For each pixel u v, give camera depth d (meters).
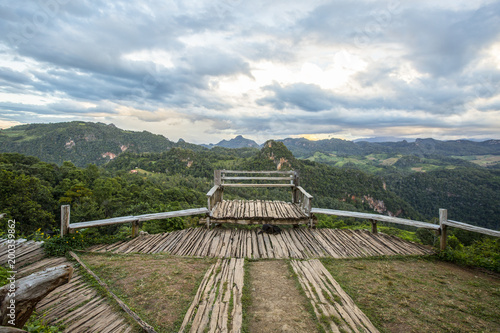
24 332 1.44
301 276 3.61
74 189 36.72
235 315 2.64
